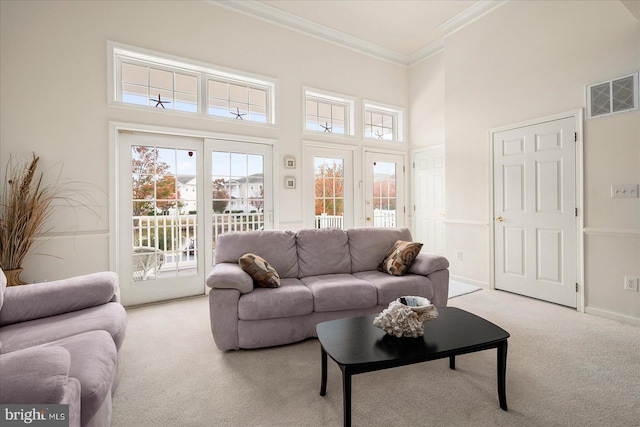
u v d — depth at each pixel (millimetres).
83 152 2916
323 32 4277
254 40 3795
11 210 2545
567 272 2990
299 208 4148
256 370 1917
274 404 1586
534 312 2857
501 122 3531
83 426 1020
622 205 2631
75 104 2887
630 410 1509
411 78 5133
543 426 1405
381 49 4801
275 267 2691
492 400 1596
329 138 4398
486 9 3672
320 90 4309
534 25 3223
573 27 2928
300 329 2256
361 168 4703
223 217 3670
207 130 3512
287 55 4039
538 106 3201
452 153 4082
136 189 3225
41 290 1697
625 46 2613
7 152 2652
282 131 4000
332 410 1537
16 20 2686
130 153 3197
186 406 1571
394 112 5199
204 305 3188
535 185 3230
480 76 3744
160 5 3256
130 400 1616
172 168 3404
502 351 1516
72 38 2875
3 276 1635
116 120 3053
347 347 1421
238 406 1572
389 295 2428
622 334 2375
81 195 2908
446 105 4156
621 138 2631
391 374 1850
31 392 775
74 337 1341
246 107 3889
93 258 2965
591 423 1423
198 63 3434
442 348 1402
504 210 3520
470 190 3871
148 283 3277
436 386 1723
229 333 2115
